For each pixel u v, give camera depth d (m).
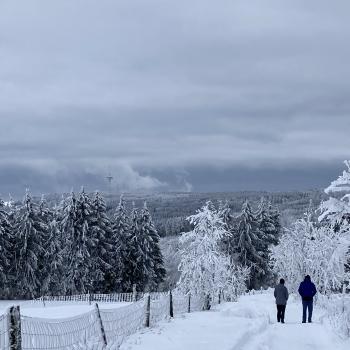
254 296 47.75
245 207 71.00
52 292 57.84
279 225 83.38
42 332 9.29
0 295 55.00
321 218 12.41
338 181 12.19
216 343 12.72
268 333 15.93
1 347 7.87
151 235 63.56
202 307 33.56
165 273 65.25
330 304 21.17
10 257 55.56
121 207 62.31
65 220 56.09
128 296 54.91
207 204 36.56
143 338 13.20
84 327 11.23
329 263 13.66
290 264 41.47
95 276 56.44
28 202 56.47
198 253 35.12
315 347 13.91
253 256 69.62
